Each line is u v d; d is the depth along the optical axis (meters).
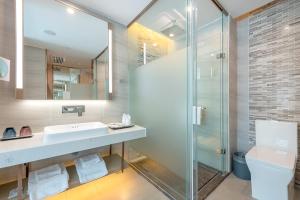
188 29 1.45
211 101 2.16
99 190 1.69
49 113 1.64
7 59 1.36
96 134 1.46
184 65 1.48
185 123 1.47
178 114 1.54
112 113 2.15
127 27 2.29
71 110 1.79
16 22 1.39
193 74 1.41
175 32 1.62
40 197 1.25
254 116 2.04
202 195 1.56
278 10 1.80
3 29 1.35
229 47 2.01
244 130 2.16
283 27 1.77
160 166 1.79
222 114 2.08
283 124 1.67
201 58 2.17
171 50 1.65
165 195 1.61
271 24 1.86
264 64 1.93
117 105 2.21
